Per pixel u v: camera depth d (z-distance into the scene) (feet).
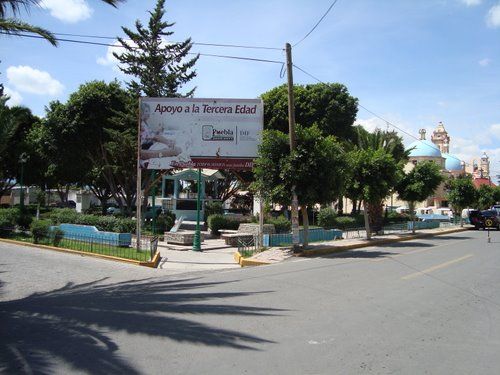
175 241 70.90
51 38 38.37
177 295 30.14
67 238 67.97
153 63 116.57
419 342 20.17
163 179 111.55
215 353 18.31
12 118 48.62
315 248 59.31
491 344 20.10
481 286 34.47
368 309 26.08
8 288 35.12
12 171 140.36
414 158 232.53
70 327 22.07
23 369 16.38
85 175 136.98
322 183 56.34
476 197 135.13
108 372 16.15
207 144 67.62
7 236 72.18
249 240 71.46
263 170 57.62
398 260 50.60
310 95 121.08
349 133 124.88
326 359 17.76
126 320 23.35
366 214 79.41
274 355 18.15
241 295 29.91
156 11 115.65
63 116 101.50
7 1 33.96
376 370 16.70
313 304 27.25
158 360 17.44
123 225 70.49
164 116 67.77
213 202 113.19
